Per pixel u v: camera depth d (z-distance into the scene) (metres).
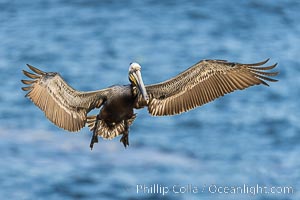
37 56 46.81
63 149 30.66
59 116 12.13
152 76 42.38
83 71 43.56
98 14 56.00
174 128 33.69
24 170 28.70
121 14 55.81
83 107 12.30
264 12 55.59
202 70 12.48
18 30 52.50
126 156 30.02
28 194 27.14
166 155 30.44
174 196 27.05
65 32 51.81
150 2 58.53
